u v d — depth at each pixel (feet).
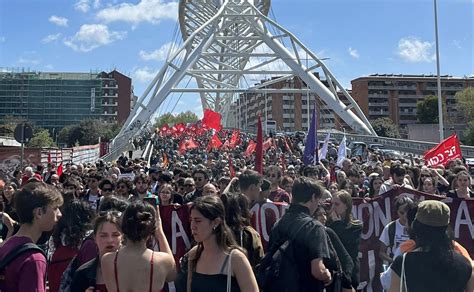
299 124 425.69
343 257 17.58
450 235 13.87
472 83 474.08
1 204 29.01
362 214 26.61
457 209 25.86
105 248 15.23
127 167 61.31
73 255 18.34
